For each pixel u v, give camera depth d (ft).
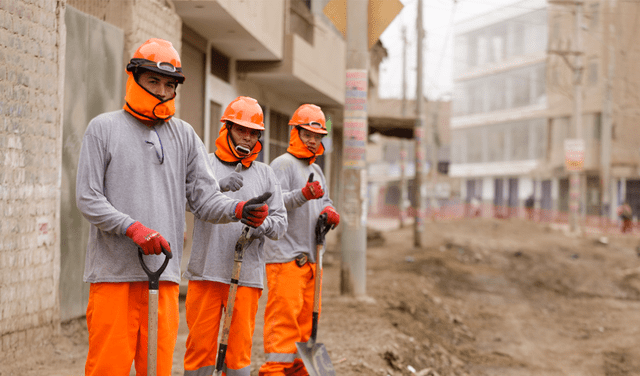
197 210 10.62
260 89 46.83
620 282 50.16
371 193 237.45
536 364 26.09
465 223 103.65
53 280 18.15
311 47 46.37
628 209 97.96
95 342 9.53
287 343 15.02
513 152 161.48
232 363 12.76
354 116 30.17
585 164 123.85
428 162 213.66
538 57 151.64
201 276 12.49
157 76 9.62
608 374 24.84
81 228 20.34
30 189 17.15
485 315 36.65
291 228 15.28
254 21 34.76
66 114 19.49
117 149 9.59
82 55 20.43
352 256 30.58
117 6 23.41
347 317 26.08
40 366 16.37
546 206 146.20
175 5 28.84
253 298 12.87
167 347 9.94
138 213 9.70
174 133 10.25
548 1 88.84
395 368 20.62
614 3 121.80
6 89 16.16
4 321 16.05
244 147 12.92
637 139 119.85
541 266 56.75
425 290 39.37
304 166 16.20
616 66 121.70
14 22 16.49
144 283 9.75
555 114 139.85
